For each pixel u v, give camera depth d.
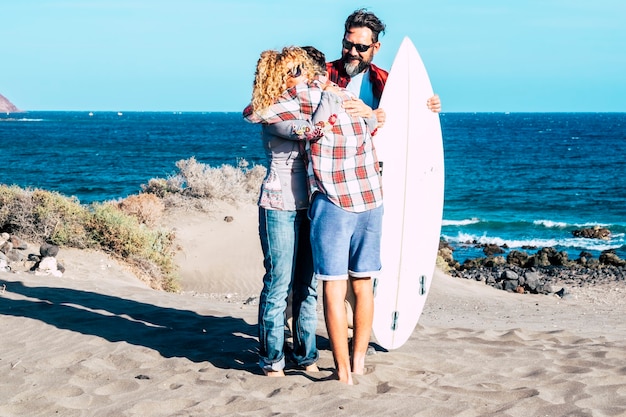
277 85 3.98
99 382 4.29
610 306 12.99
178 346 5.14
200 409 3.75
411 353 5.07
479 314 10.48
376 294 4.96
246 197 20.05
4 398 3.99
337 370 4.18
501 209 36.56
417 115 5.09
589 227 30.30
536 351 5.29
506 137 125.75
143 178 42.00
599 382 4.35
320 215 4.07
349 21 4.68
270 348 4.27
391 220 5.02
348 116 4.04
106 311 6.47
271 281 4.25
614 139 116.81
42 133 116.44
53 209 12.30
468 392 4.09
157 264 12.74
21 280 8.17
